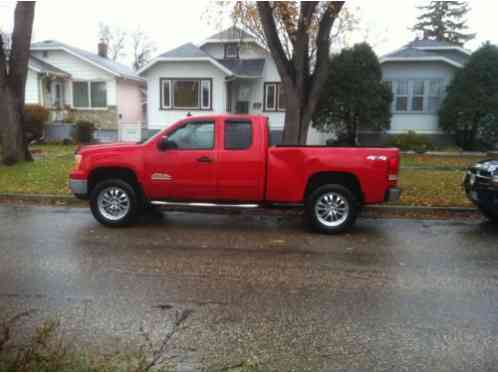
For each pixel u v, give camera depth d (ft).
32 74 72.13
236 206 23.29
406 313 13.15
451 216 27.55
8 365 8.76
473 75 58.70
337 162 22.11
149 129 70.79
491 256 19.25
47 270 16.56
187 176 22.86
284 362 10.28
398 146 61.52
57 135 72.64
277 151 22.39
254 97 74.08
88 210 28.17
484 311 13.37
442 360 10.47
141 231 22.98
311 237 22.27
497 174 23.29
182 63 68.54
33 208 28.60
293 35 36.86
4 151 42.47
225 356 10.48
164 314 12.82
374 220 26.43
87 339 11.15
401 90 66.28
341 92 59.11
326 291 14.88
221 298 14.12
